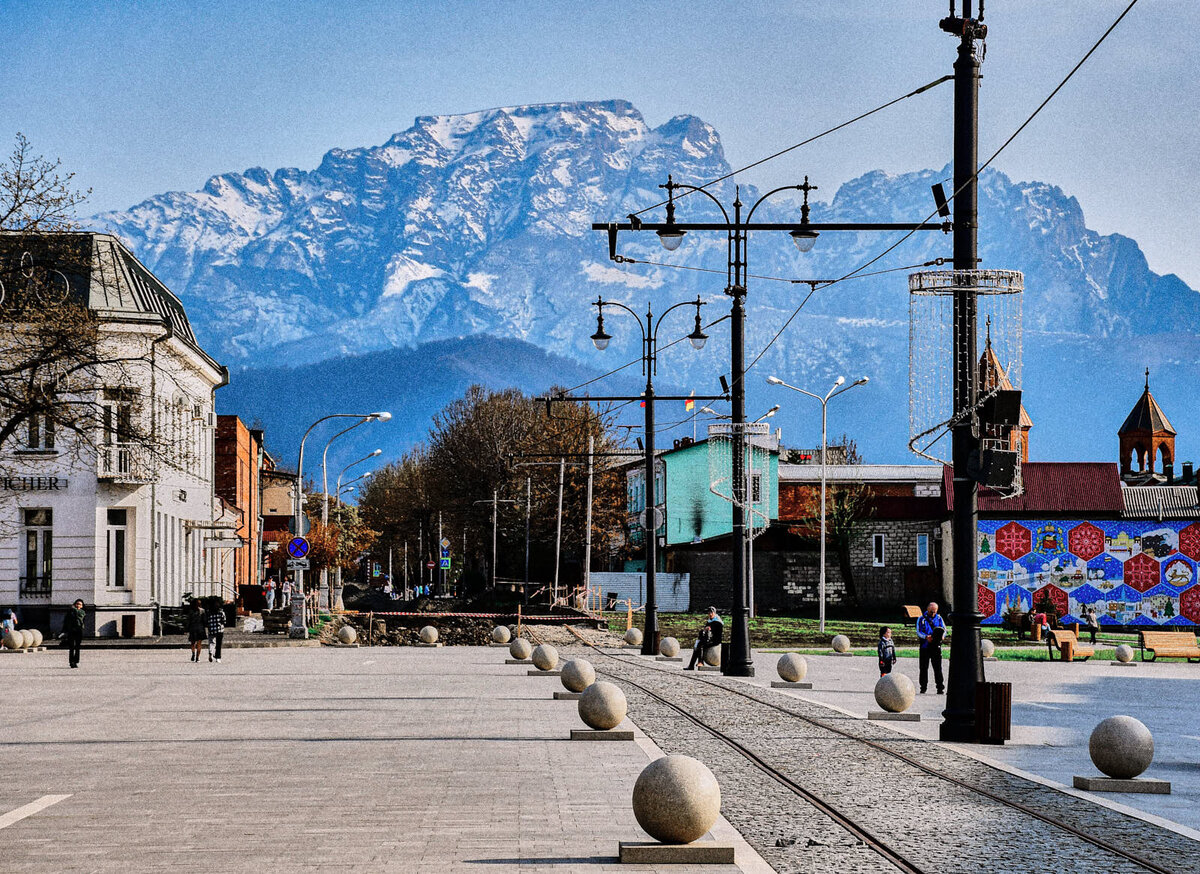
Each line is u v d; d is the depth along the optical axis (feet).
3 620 156.25
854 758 54.80
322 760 53.57
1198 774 52.65
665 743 60.08
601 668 119.75
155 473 131.44
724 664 110.93
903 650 159.94
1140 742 47.34
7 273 111.55
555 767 51.55
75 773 49.62
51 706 79.51
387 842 35.73
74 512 162.40
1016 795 44.88
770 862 33.47
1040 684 106.73
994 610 249.75
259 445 325.42
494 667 123.65
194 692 90.99
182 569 188.14
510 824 38.63
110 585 164.96
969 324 61.98
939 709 80.74
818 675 114.01
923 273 61.67
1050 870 32.73
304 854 33.99
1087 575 249.55
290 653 151.02
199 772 49.93
